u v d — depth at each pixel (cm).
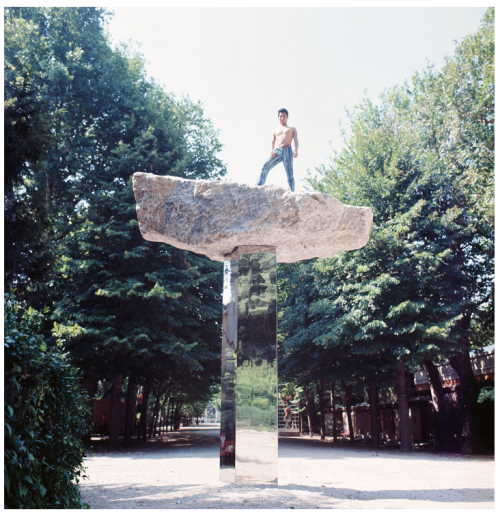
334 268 1836
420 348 1631
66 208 2080
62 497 539
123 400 2619
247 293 743
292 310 2142
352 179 1961
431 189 1883
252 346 728
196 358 1962
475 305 1891
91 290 1764
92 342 1742
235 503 655
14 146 1202
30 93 1266
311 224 732
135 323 1778
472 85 1880
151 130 1977
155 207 731
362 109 2206
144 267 1908
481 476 1037
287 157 859
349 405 2306
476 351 1948
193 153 2167
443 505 673
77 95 2106
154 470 1139
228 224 730
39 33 2156
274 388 716
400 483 907
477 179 1780
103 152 2173
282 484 847
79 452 612
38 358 434
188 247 776
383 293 1748
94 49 2194
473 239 1917
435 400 1958
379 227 1777
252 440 705
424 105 2128
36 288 1396
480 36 1812
